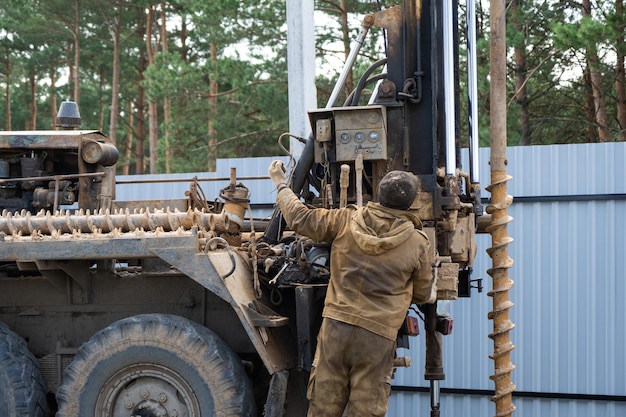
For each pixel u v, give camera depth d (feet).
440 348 24.72
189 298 20.95
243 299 18.65
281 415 18.44
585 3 74.59
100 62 136.56
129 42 132.16
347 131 20.13
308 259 19.67
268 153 103.19
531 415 37.63
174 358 18.44
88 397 18.66
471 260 20.99
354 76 79.30
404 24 21.16
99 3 123.03
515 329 37.68
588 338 36.76
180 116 105.91
